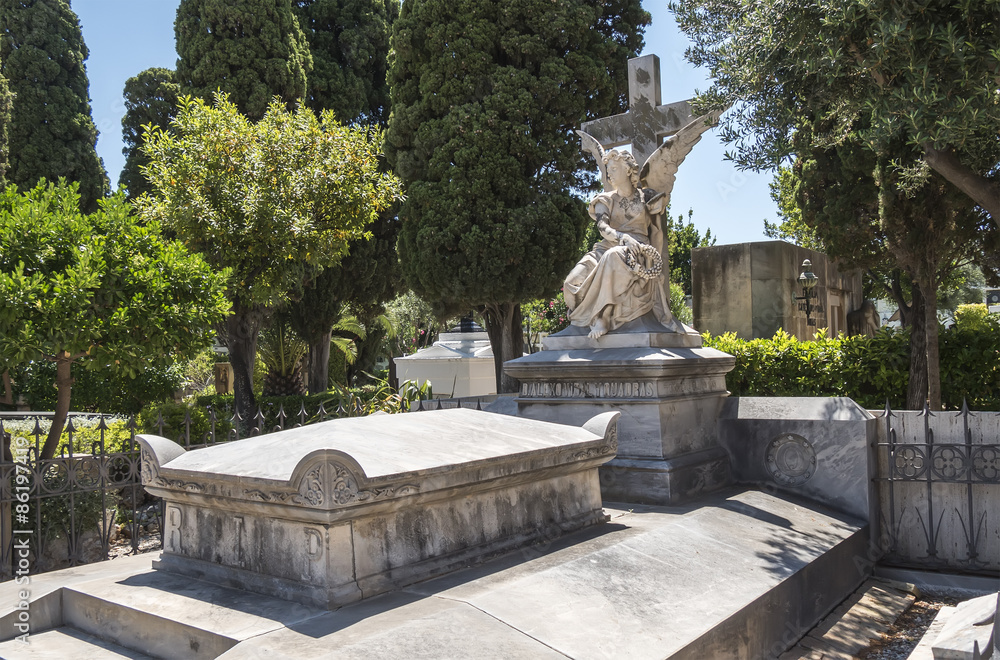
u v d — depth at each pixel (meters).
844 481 5.99
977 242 10.50
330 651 2.71
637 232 6.63
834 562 5.02
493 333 16.08
